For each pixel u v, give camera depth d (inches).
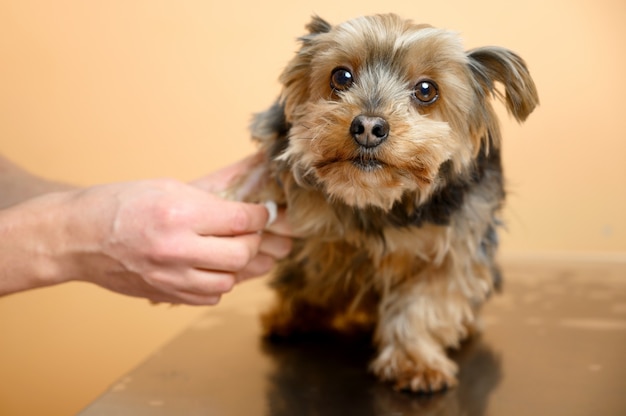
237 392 45.8
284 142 49.4
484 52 47.4
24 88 96.3
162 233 40.3
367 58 45.3
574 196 96.7
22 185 60.5
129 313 96.6
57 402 97.0
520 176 97.6
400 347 50.7
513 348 55.1
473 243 51.6
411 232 49.1
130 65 96.5
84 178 98.3
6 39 95.3
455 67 46.1
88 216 41.3
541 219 97.8
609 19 93.1
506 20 94.1
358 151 42.3
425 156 43.4
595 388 44.9
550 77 95.0
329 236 51.1
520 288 77.4
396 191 44.1
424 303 52.1
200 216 41.4
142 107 97.1
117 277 42.5
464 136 47.4
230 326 63.9
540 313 66.2
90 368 96.8
